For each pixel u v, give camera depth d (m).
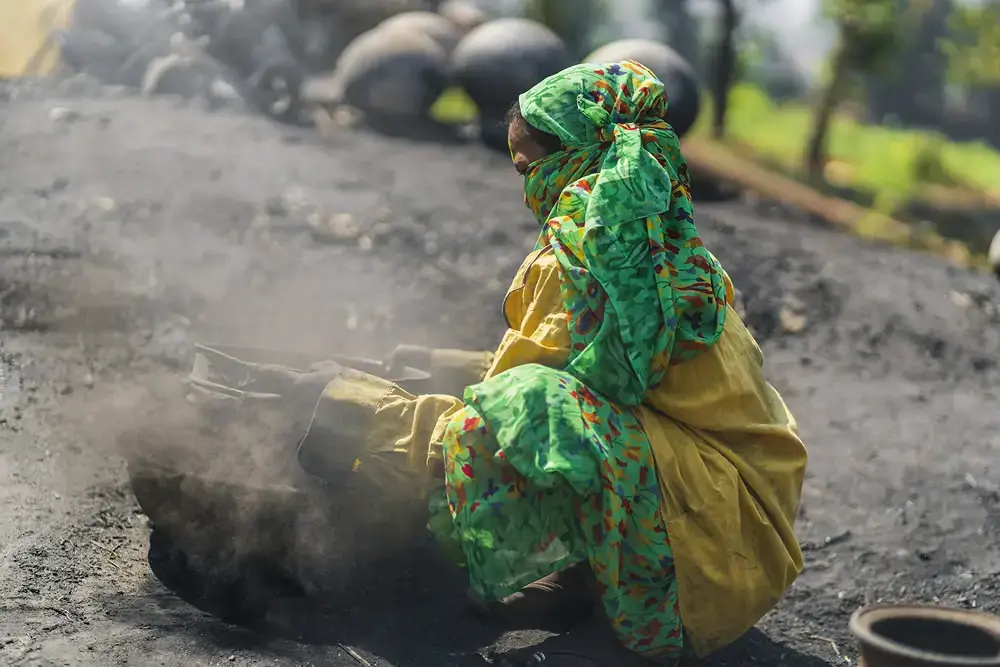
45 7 10.66
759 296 6.83
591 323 2.76
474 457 2.72
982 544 4.20
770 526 2.82
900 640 2.86
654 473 2.72
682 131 10.30
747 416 2.88
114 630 2.89
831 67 20.58
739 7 20.73
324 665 2.86
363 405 2.92
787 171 18.47
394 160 9.18
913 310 7.05
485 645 3.05
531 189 2.97
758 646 3.37
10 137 7.76
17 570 3.12
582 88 2.87
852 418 5.39
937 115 38.59
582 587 3.07
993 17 27.08
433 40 11.88
